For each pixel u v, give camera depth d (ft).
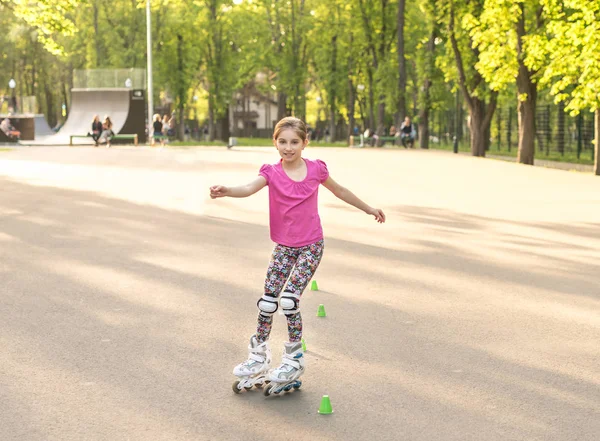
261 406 16.76
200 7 231.91
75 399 17.08
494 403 17.04
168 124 173.78
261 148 150.71
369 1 189.37
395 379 18.61
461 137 213.25
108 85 189.57
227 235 40.47
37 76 292.40
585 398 17.40
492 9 105.70
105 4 233.14
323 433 15.30
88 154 120.88
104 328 22.85
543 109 159.43
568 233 41.96
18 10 107.76
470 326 23.45
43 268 31.58
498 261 33.86
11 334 22.16
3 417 16.02
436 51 165.58
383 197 59.52
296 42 236.63
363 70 211.82
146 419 15.97
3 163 96.89
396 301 26.53
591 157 143.13
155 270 31.30
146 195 59.41
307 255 17.67
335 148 158.92
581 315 24.86
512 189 66.49
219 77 238.89
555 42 93.15
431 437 15.16
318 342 21.67
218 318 24.08
